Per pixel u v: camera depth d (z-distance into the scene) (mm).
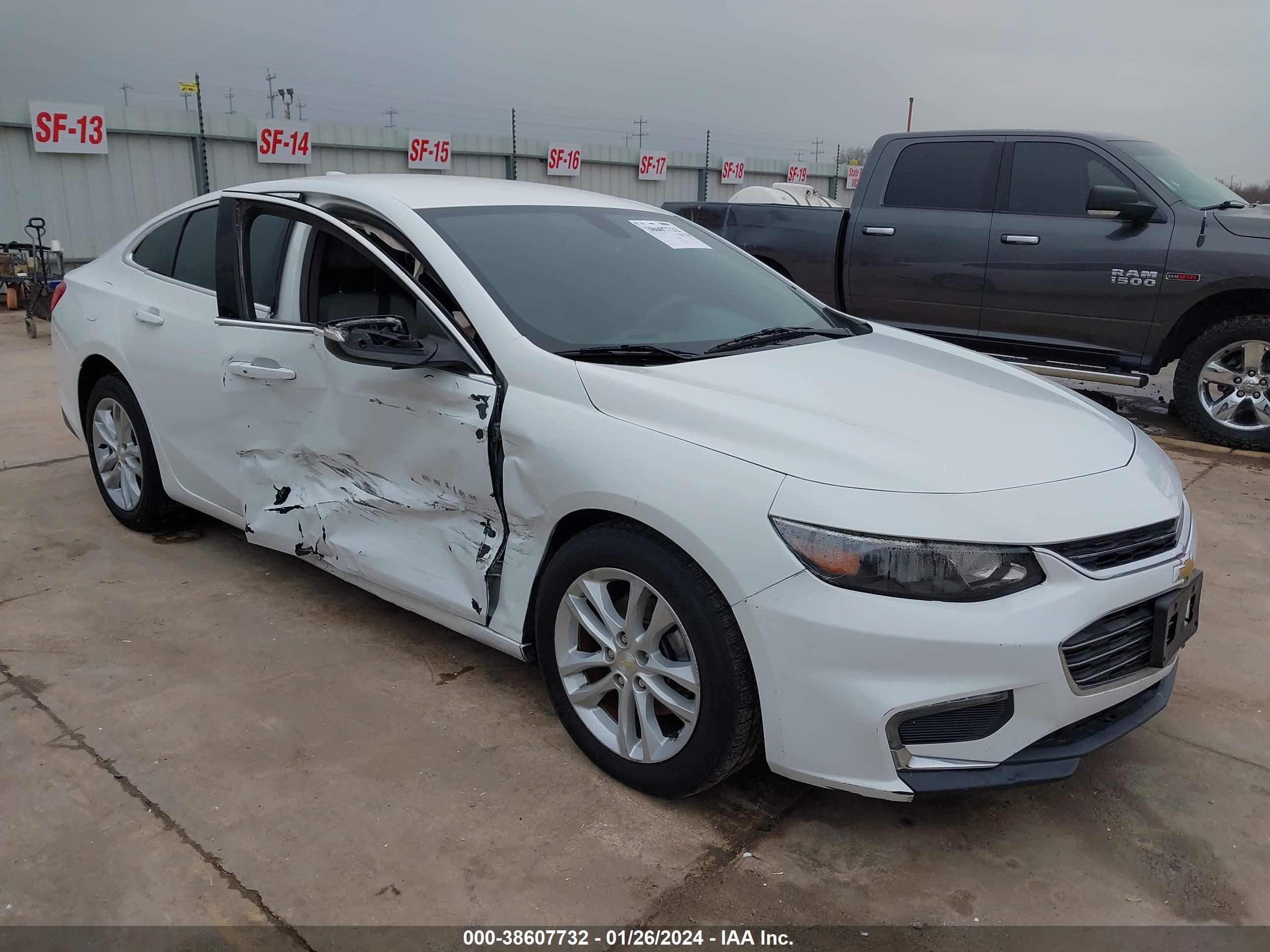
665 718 2664
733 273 3674
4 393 7328
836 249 7266
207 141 14555
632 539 2467
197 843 2398
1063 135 6422
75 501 4902
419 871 2318
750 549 2230
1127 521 2348
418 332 3014
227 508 3799
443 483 2902
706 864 2377
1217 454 6125
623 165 19828
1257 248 5758
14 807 2521
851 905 2256
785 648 2219
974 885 2334
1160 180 6129
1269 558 4410
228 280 3516
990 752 2227
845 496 2213
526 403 2678
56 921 2143
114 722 2920
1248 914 2256
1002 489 2293
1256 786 2752
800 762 2285
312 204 3336
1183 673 3389
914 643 2135
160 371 3859
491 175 18078
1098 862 2430
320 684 3164
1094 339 6410
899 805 2633
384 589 3242
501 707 3055
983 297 6695
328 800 2572
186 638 3461
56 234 13320
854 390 2732
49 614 3621
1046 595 2191
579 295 3055
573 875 2320
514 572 2801
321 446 3240
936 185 6852
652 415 2496
